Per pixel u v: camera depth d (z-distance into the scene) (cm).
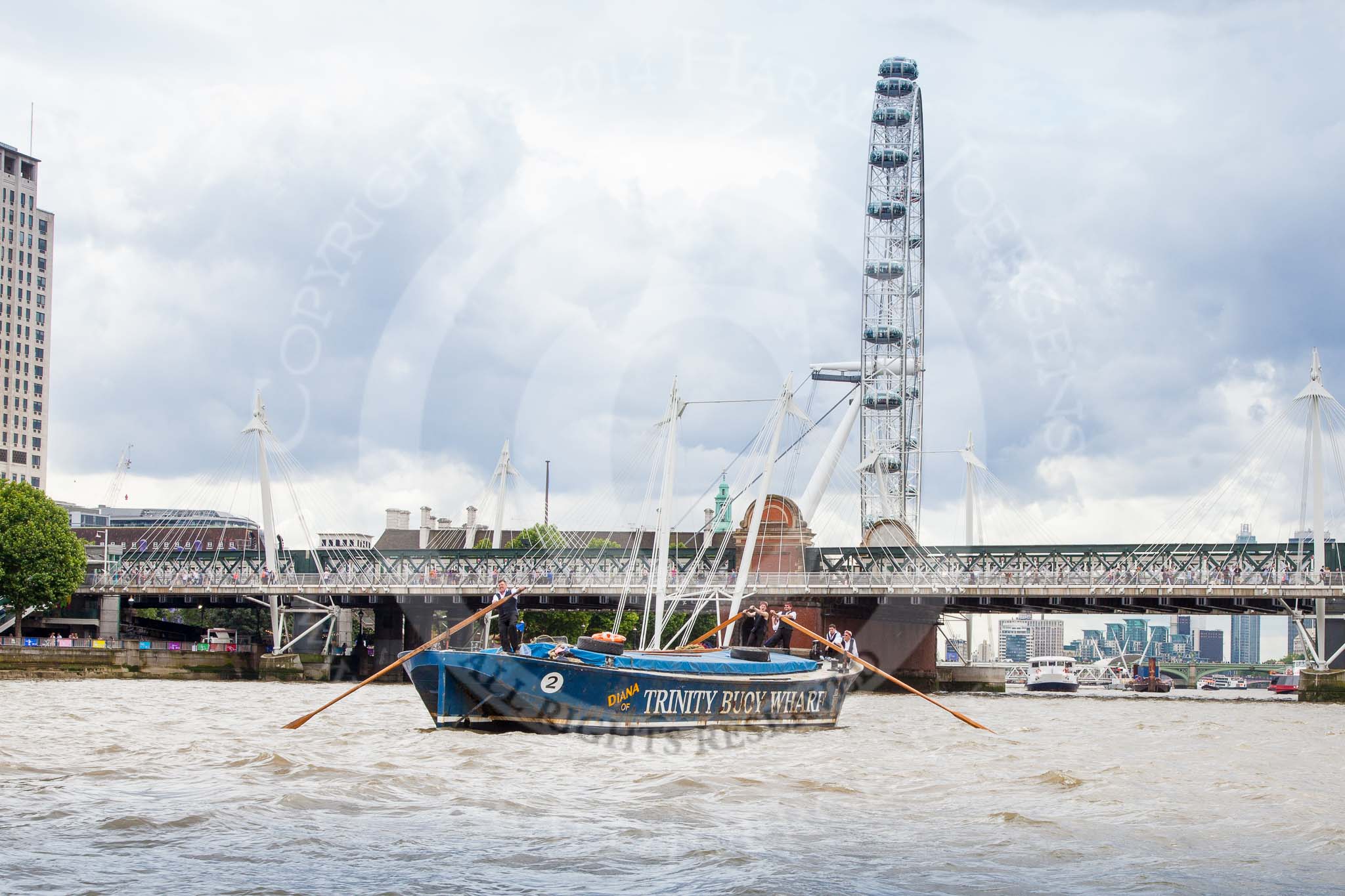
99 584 13100
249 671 12106
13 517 12269
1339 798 3519
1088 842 2797
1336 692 10500
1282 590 10438
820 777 3697
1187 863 2603
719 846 2645
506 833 2734
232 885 2280
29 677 10819
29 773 3447
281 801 3016
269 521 12744
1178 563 11225
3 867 2345
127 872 2345
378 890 2273
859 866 2523
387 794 3173
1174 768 4253
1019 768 4109
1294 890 2400
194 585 12769
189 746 4191
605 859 2527
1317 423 11081
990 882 2423
